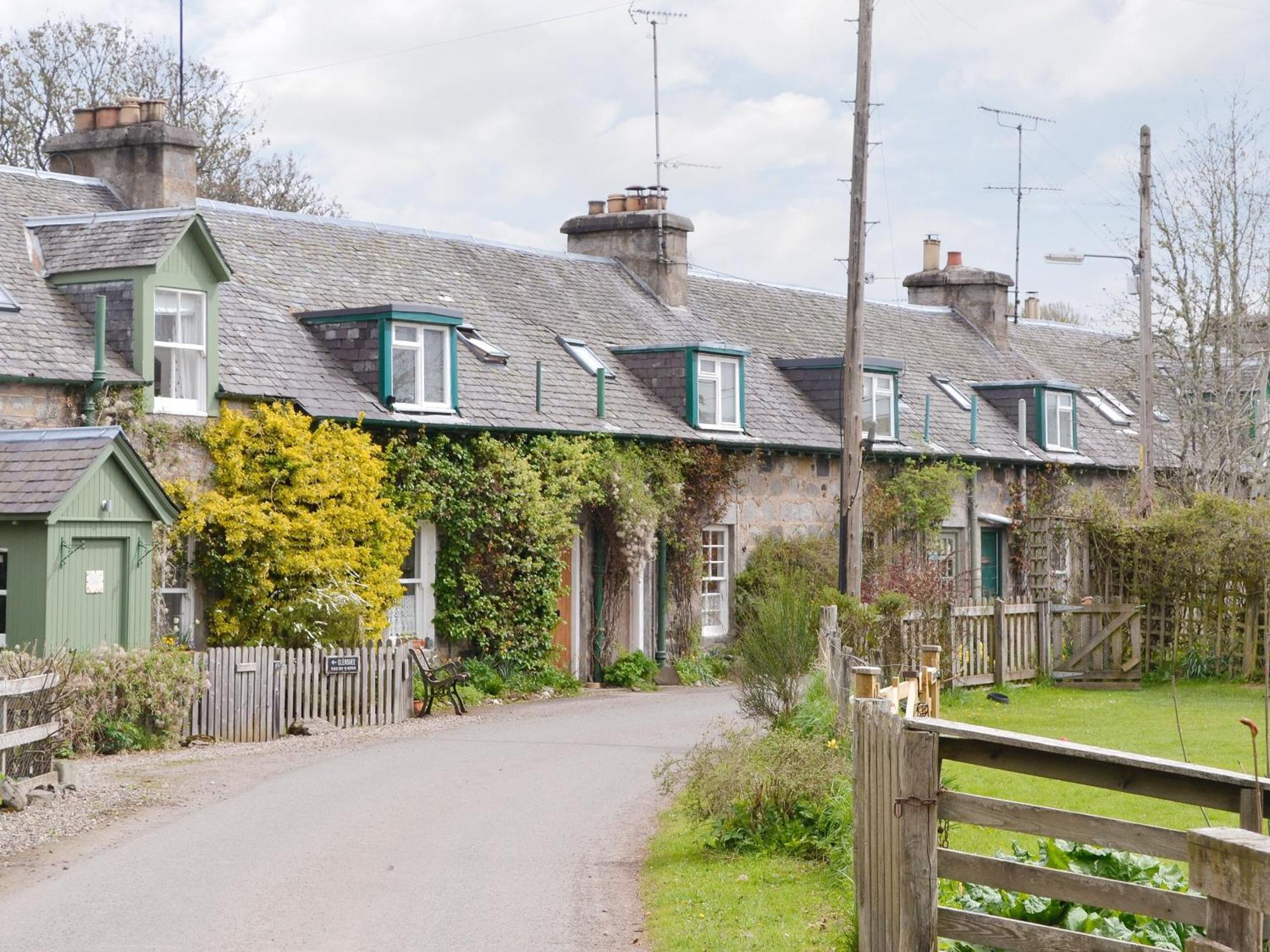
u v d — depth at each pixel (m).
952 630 23.02
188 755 16.36
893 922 7.38
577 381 26.16
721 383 27.78
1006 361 39.72
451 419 22.77
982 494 33.69
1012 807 6.99
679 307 31.52
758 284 35.34
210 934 8.98
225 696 17.59
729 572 27.97
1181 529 25.08
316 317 22.73
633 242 31.62
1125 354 42.34
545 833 12.16
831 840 11.02
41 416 18.28
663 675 26.12
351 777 14.86
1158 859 8.68
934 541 31.53
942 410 34.56
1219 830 5.34
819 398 30.89
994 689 23.66
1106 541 26.30
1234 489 34.06
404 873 10.66
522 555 23.67
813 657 16.11
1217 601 25.23
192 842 11.67
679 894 10.03
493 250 29.19
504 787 14.31
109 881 10.33
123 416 18.84
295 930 9.09
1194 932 7.88
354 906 9.70
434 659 21.78
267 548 19.66
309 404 20.91
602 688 24.98
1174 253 34.50
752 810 11.49
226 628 19.52
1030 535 33.94
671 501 26.19
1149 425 29.11
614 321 29.36
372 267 25.91
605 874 10.71
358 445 20.89
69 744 15.61
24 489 16.55
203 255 20.02
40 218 20.98
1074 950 6.79
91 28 40.97
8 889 10.10
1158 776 6.82
